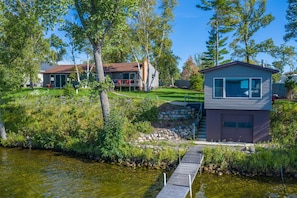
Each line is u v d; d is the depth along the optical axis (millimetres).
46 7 19781
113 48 23922
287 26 30000
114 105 26562
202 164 15953
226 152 15945
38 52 34875
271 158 15133
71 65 52906
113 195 12750
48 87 46844
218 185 13867
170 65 54500
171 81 60781
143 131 21312
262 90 19078
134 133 20672
